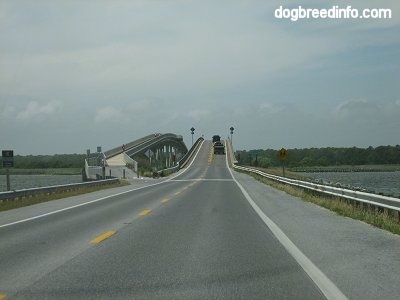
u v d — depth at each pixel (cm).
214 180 5931
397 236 1463
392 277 940
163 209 2339
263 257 1134
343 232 1549
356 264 1059
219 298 798
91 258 1122
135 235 1482
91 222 1831
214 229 1619
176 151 16612
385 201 1781
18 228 1675
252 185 4753
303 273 972
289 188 3759
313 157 15512
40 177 12238
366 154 15350
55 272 980
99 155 7962
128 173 7662
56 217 2028
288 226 1702
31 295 814
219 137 15338
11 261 1091
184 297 804
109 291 839
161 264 1055
